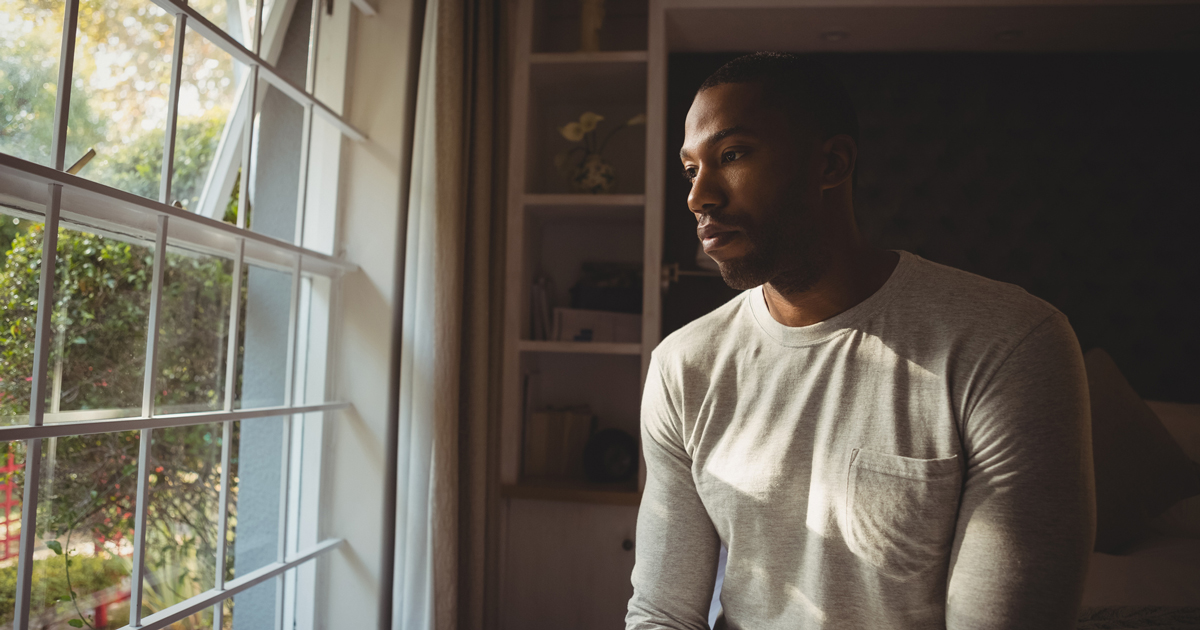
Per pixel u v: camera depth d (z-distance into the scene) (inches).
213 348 51.4
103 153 44.1
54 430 35.8
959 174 95.8
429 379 58.1
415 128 61.6
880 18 89.0
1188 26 87.6
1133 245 92.5
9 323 35.7
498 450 69.4
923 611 30.5
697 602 37.5
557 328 88.3
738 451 35.4
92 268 41.4
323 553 60.9
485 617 67.1
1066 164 94.3
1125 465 65.1
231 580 52.5
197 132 52.2
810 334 34.3
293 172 60.4
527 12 88.3
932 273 33.0
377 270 63.9
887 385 31.5
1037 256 93.7
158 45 48.1
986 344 29.5
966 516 28.8
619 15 102.2
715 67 100.0
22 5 36.6
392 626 60.7
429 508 56.8
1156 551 59.8
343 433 63.3
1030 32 90.9
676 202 98.1
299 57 62.2
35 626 38.4
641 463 83.0
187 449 49.2
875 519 30.6
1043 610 25.9
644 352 84.4
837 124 32.4
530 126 90.5
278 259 56.8
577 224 99.7
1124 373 91.5
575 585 84.7
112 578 43.2
